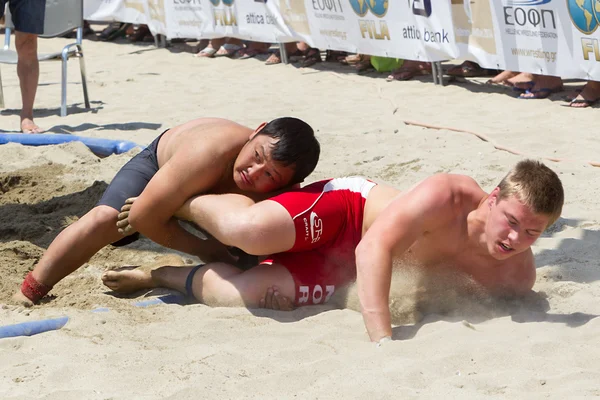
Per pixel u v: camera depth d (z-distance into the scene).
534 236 4.11
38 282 4.95
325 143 8.55
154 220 4.80
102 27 19.38
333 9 12.59
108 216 4.99
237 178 4.64
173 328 4.34
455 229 4.41
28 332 4.30
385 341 4.01
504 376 3.60
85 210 6.61
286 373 3.69
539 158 7.59
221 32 14.72
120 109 10.85
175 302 4.92
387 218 4.25
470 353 3.83
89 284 5.31
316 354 3.95
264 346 4.07
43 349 4.06
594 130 8.55
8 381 3.71
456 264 4.58
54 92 12.24
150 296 5.03
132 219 4.82
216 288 4.75
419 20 11.31
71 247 4.95
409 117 9.64
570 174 7.09
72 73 13.96
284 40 13.61
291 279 4.66
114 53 16.02
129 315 4.55
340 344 4.05
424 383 3.58
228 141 4.75
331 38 12.80
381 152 8.11
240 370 3.78
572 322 4.27
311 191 4.64
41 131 9.52
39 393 3.59
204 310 4.61
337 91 11.44
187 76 13.27
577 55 9.38
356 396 3.46
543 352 3.86
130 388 3.61
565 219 5.99
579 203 6.35
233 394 3.54
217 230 4.54
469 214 4.42
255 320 4.43
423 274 4.67
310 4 12.97
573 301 4.59
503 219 4.13
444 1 10.88
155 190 4.71
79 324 4.35
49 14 10.63
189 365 3.83
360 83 11.88
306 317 4.49
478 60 10.66
